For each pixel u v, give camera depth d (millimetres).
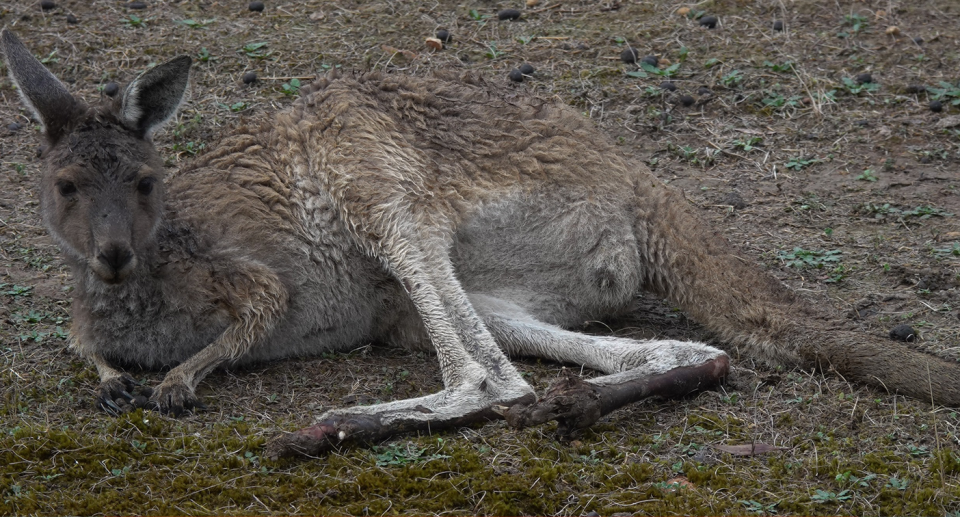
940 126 8531
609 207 5953
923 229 7234
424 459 4703
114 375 5418
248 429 4996
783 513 4352
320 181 5824
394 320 5977
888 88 9062
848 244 7062
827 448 4820
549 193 5965
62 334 5965
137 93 5324
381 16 10188
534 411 4758
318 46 9586
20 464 4668
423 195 5766
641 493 4445
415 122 6043
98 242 5066
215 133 8305
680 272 5863
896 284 6523
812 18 10141
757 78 9180
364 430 4820
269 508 4379
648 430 5027
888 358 5273
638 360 5457
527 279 6070
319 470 4664
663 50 9609
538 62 9414
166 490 4504
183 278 5500
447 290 5562
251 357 5746
